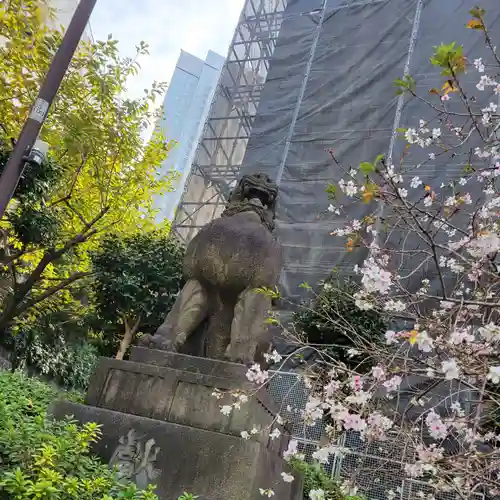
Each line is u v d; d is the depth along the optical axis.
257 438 5.54
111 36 11.91
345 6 19.36
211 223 6.83
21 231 11.59
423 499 5.11
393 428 5.16
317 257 16.11
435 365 4.34
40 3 11.12
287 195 17.31
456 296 6.63
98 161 12.84
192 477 4.95
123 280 11.84
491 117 5.18
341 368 4.53
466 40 16.61
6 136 10.87
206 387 5.54
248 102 21.83
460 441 4.90
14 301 11.74
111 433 5.26
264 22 23.55
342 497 6.18
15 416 5.37
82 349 16.03
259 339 6.20
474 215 4.64
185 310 6.43
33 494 3.80
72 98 11.70
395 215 6.00
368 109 17.39
